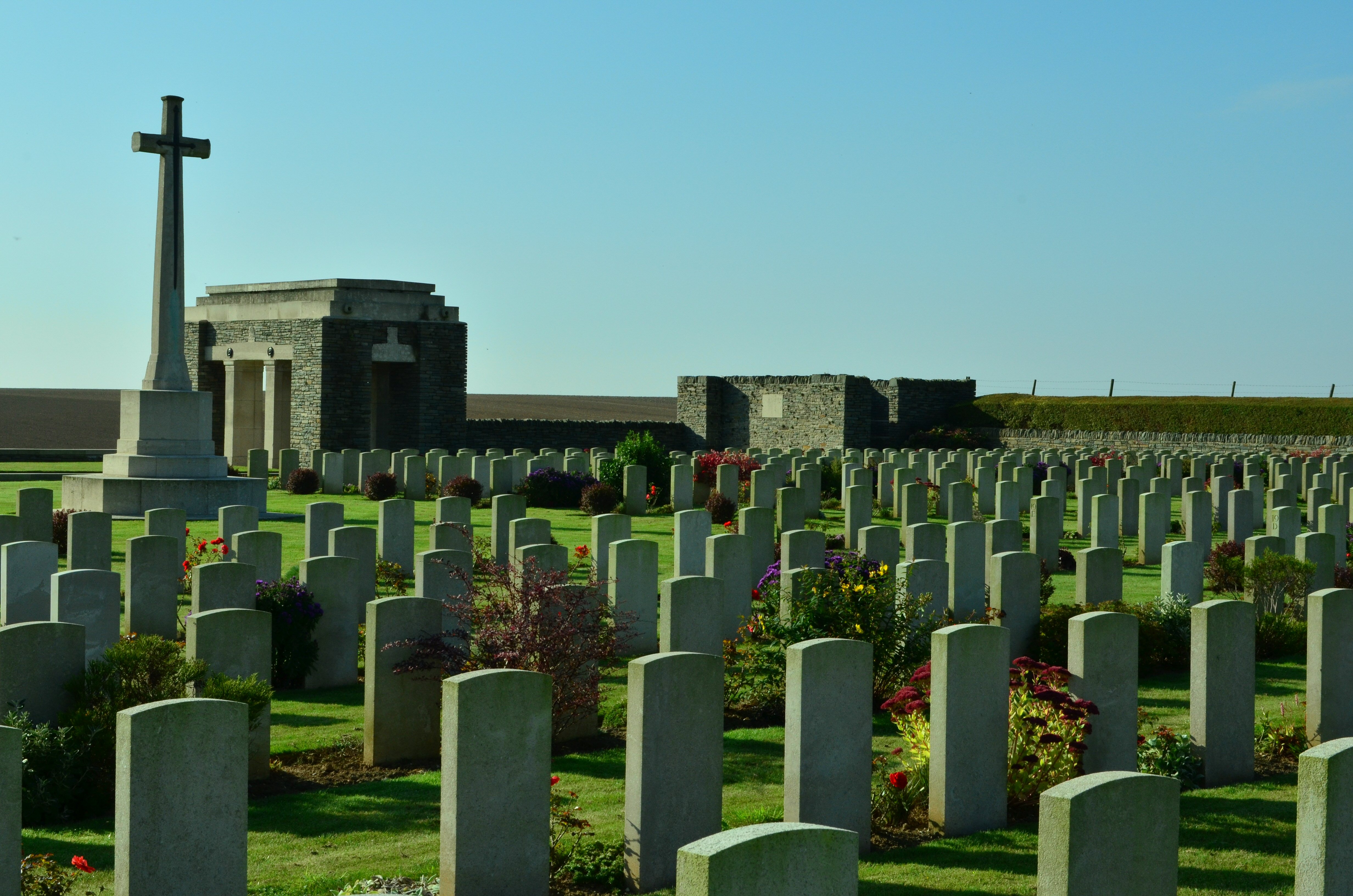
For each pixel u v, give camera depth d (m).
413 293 47.72
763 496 29.58
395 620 10.65
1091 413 57.66
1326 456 42.03
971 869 8.23
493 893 7.68
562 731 11.12
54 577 11.52
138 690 9.77
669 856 8.19
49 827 8.90
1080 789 6.34
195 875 7.13
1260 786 10.12
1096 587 16.25
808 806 8.59
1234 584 19.59
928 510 30.33
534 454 40.09
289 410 49.31
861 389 58.00
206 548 18.62
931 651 10.70
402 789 9.84
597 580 16.41
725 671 11.62
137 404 26.95
